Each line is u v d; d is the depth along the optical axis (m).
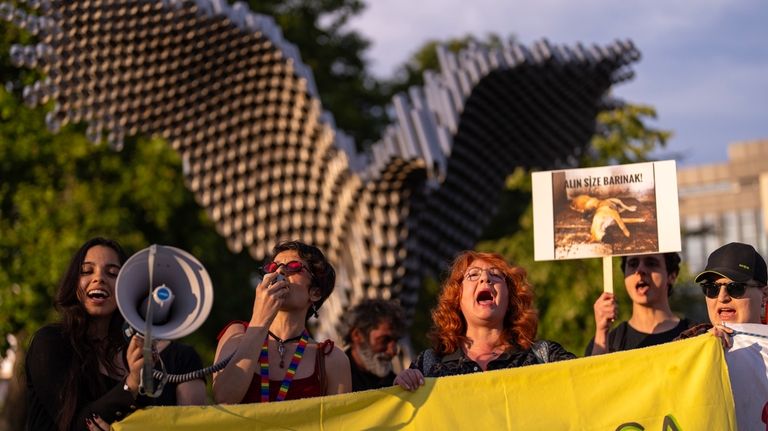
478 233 12.40
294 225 11.48
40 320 14.55
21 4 12.52
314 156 11.20
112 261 4.42
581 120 12.58
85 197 15.80
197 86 10.94
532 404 4.47
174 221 17.62
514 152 12.20
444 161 10.38
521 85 11.20
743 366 4.69
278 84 10.88
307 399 4.29
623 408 4.50
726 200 59.06
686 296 20.34
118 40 10.37
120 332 4.38
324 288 4.67
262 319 4.32
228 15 10.27
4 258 14.85
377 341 6.20
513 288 4.82
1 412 15.97
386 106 24.14
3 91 14.20
